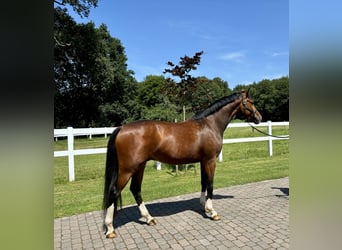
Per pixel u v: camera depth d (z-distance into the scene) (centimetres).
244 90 398
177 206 415
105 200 307
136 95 3194
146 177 630
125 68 2939
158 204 428
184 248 278
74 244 294
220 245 282
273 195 461
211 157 354
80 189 532
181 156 336
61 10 1684
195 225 338
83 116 2642
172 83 638
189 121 354
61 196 482
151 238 305
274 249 269
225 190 498
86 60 2209
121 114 2805
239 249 272
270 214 368
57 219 370
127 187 541
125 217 374
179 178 613
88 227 341
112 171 305
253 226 328
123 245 290
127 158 308
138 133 311
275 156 884
